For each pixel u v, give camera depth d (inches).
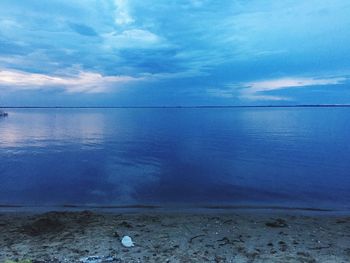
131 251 265.9
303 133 1507.1
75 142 1232.2
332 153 930.1
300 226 342.6
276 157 879.1
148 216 382.6
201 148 1059.3
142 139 1327.5
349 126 1975.9
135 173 696.4
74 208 445.4
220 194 528.7
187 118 3376.0
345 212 424.2
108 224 342.0
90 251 264.2
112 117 3909.9
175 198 505.7
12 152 987.3
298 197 509.4
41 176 665.6
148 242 288.2
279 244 285.4
